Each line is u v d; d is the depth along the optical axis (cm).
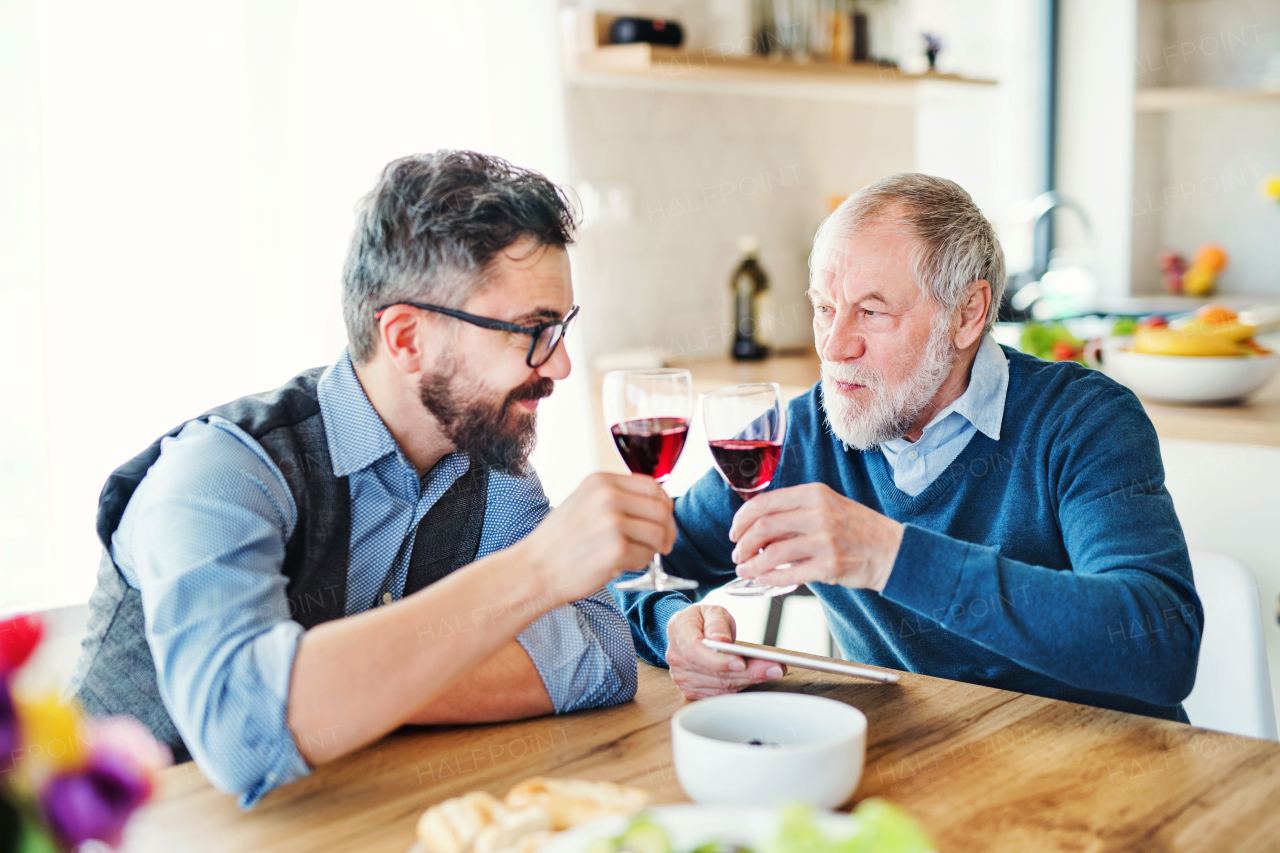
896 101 358
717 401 107
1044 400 131
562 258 100
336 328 203
